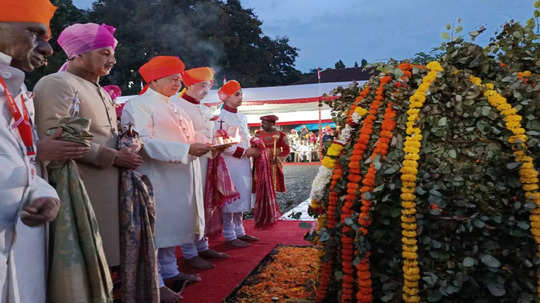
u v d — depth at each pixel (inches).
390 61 100.7
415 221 78.7
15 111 61.2
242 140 187.5
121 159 96.3
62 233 67.6
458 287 77.0
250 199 188.2
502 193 77.4
